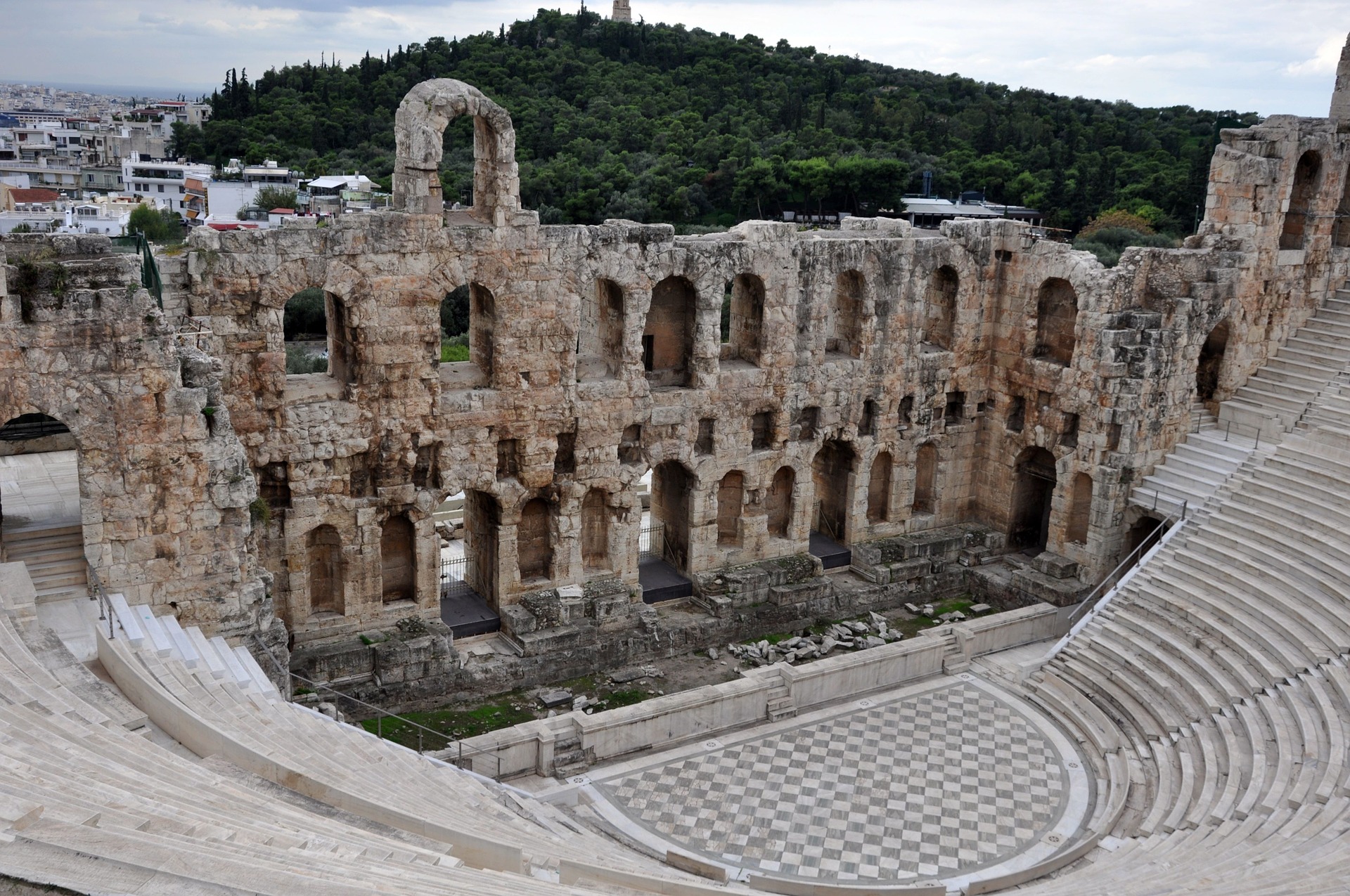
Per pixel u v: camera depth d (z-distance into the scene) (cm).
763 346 4838
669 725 3909
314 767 2673
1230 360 5322
